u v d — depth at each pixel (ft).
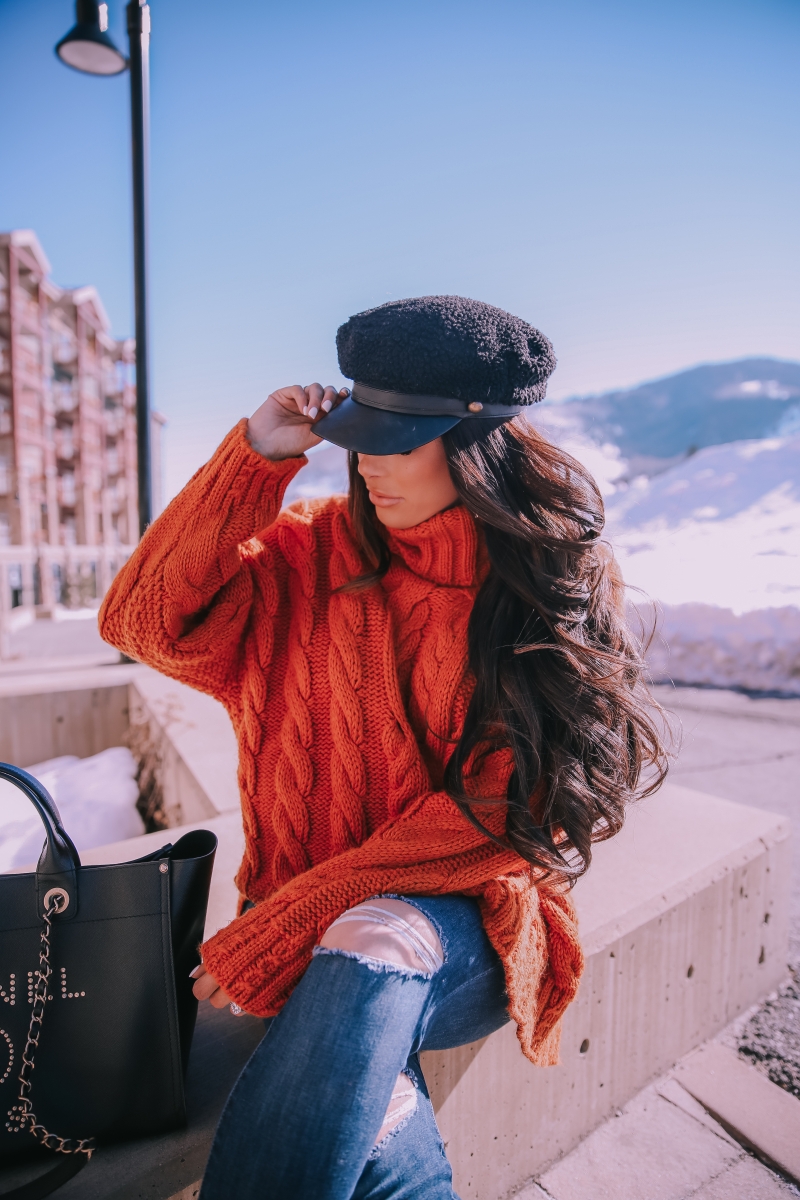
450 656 3.38
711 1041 5.63
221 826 6.30
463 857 3.22
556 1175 4.52
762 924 6.03
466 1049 4.05
